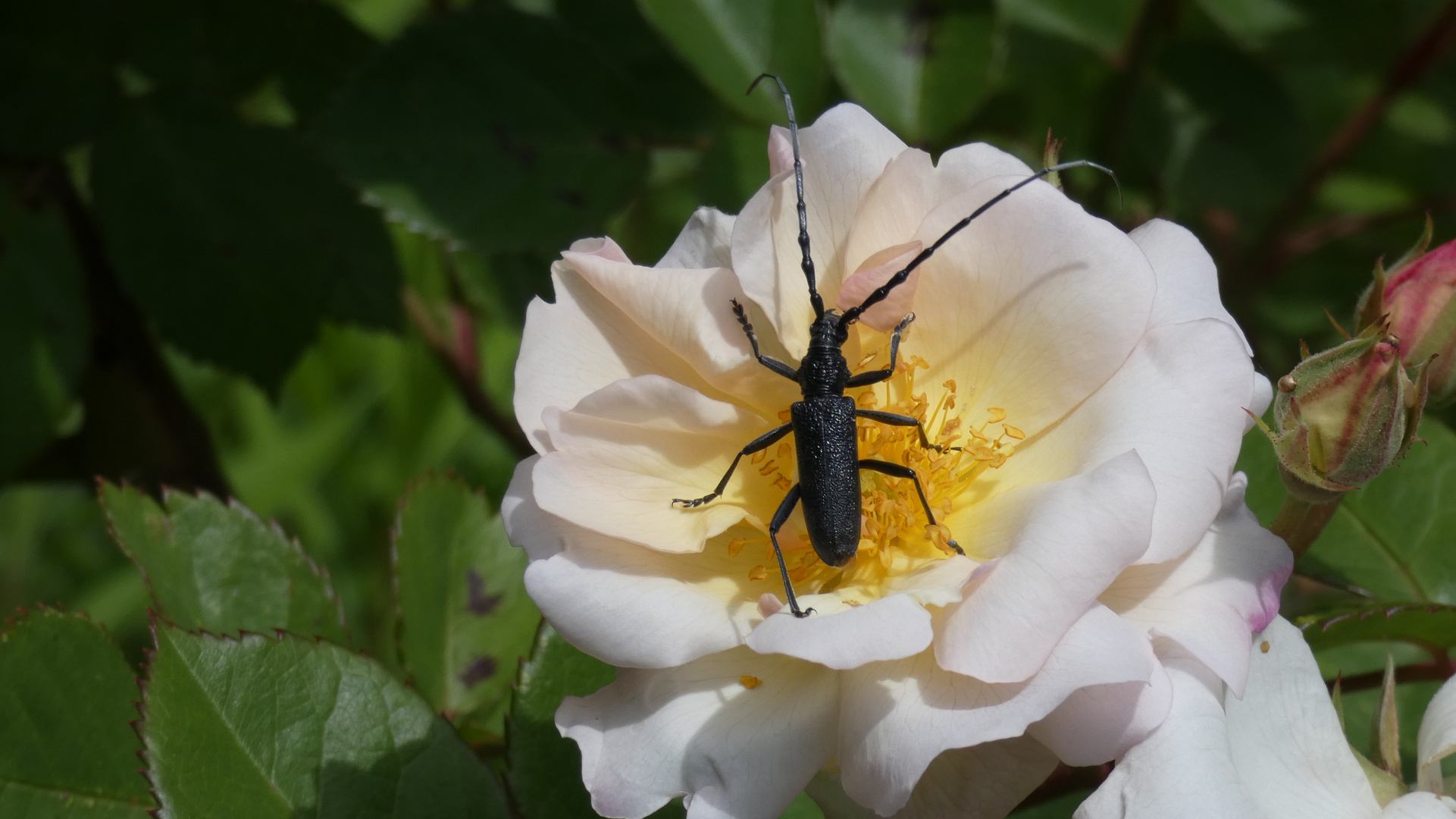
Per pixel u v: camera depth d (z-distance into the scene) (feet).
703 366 0.90
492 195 1.13
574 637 0.86
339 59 1.19
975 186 0.89
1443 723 0.87
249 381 1.17
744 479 0.93
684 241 0.93
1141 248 0.91
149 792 0.92
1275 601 0.85
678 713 0.86
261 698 0.91
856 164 0.91
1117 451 0.86
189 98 1.14
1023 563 0.84
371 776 0.92
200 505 1.02
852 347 0.96
